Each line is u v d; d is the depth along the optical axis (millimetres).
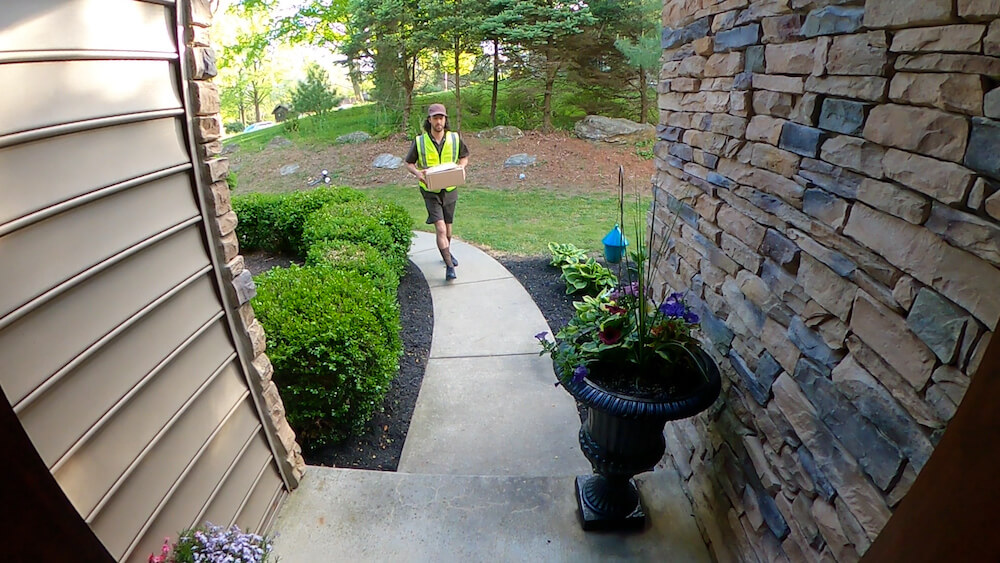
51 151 999
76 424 1052
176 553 1295
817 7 1112
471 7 8641
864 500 1014
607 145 9039
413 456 2500
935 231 833
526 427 2689
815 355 1174
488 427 2697
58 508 852
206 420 1517
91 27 1083
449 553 1786
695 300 1898
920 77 850
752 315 1469
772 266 1354
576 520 1901
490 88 10359
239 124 15430
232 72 13609
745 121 1474
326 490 2037
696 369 1589
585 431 1763
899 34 890
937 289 832
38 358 969
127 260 1209
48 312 995
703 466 1853
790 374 1279
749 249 1475
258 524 1794
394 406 2871
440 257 5160
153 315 1302
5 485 747
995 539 599
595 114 9961
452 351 3432
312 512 1943
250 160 9664
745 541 1517
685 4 1892
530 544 1814
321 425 2500
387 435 2652
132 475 1205
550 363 3270
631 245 4992
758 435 1451
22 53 929
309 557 1774
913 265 880
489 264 4902
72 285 1040
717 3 1613
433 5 8602
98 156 1114
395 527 1883
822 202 1131
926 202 850
